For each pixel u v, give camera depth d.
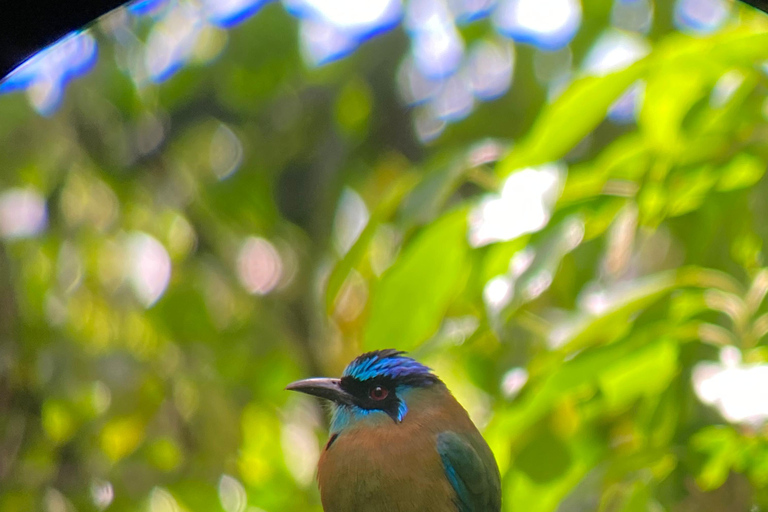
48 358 12.64
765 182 8.05
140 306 13.97
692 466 8.23
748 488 8.98
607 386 8.73
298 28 12.26
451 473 8.28
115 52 13.02
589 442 9.82
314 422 15.03
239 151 14.07
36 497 12.41
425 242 7.99
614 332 8.25
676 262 12.17
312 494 13.12
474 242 7.52
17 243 13.55
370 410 8.60
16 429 12.48
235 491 13.91
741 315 8.08
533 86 12.12
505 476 9.09
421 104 13.12
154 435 13.27
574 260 9.28
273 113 13.43
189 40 13.09
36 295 13.16
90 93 13.21
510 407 8.25
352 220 13.67
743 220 8.27
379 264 11.45
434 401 8.67
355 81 12.87
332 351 14.29
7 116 13.01
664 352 8.58
